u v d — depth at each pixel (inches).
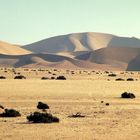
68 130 1729.8
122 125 1893.5
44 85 4426.7
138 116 2251.5
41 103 2618.1
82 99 3250.5
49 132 1673.2
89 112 2432.3
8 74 7362.2
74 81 5182.1
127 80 5876.0
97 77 6894.7
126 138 1540.4
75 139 1515.7
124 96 3447.3
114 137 1560.0
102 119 2110.0
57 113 2378.2
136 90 4207.7
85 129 1760.6
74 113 2374.5
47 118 1974.7
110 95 3607.3
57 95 3489.2
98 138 1535.4
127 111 2491.4
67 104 2888.8
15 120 2048.5
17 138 1533.0
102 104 2913.4
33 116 1983.3
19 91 3708.2
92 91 3907.5
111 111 2486.5
